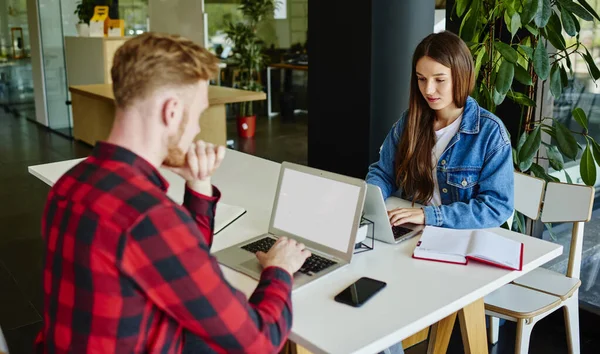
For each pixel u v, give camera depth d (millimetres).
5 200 5059
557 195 2420
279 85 9016
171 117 1063
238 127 7527
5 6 8969
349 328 1396
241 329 1060
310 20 3256
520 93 2727
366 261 1776
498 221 2096
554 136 2705
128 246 981
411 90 2240
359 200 1724
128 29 8195
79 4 7785
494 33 2992
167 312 1037
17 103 9344
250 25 9188
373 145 3111
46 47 8102
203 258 1029
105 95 6062
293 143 7160
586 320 2900
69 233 1012
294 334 1372
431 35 2139
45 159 6531
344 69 3133
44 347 1181
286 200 1912
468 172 2180
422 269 1722
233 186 2525
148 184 1040
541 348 2814
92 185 1023
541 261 1814
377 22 2959
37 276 3539
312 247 1817
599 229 3062
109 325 1003
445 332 2268
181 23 6453
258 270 1665
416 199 2293
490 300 2248
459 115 2229
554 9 2795
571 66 2736
